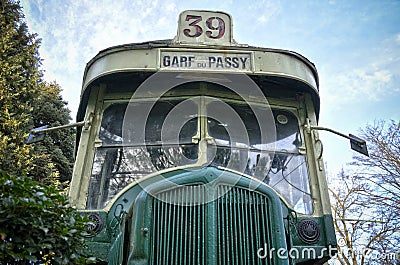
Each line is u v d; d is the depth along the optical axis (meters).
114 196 3.83
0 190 2.48
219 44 4.59
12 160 11.04
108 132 4.27
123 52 4.36
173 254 2.99
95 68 4.46
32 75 14.28
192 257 2.97
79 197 3.89
